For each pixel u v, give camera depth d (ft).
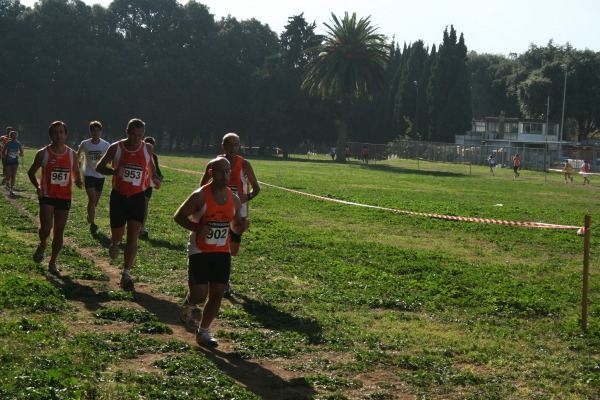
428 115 271.49
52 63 271.08
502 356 22.58
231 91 288.30
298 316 26.35
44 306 24.64
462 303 30.07
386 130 309.83
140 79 276.41
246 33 303.48
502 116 271.90
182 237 45.01
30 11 278.46
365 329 25.14
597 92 277.03
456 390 19.26
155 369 19.42
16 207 56.54
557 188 122.62
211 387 18.01
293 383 19.11
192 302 22.00
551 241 51.47
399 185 113.60
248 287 31.17
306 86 231.30
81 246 39.42
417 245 47.60
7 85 271.90
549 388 19.58
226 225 21.68
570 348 23.91
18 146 65.92
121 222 30.09
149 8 292.20
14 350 19.04
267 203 72.02
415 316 27.68
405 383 19.69
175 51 287.89
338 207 70.08
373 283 33.17
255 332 23.85
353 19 218.38
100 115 277.85
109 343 21.16
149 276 32.40
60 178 30.89
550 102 277.85
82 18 281.54
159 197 71.72
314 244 44.42
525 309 29.25
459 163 231.91
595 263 42.55
